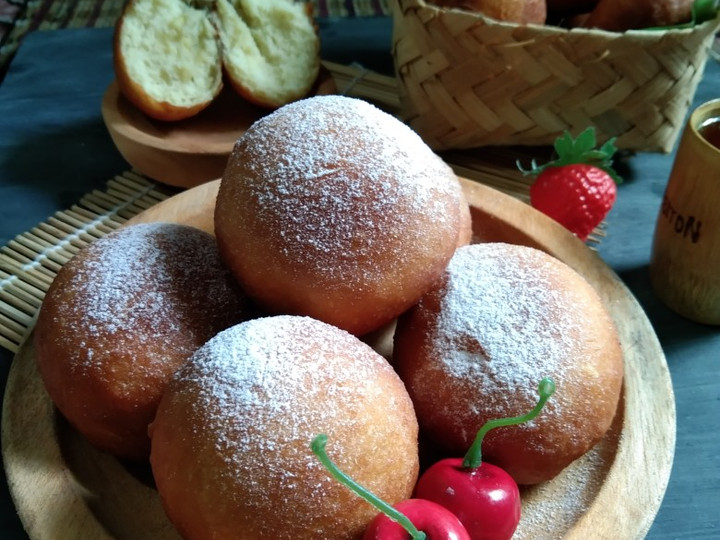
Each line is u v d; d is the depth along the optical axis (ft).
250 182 0.55
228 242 0.55
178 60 0.96
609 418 0.54
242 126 0.96
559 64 0.82
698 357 0.71
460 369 0.53
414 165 0.56
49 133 0.98
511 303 0.56
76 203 0.86
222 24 0.99
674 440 0.55
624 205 0.88
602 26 0.90
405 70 0.91
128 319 0.53
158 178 0.87
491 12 0.85
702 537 0.56
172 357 0.53
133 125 0.91
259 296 0.55
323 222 0.53
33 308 0.71
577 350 0.53
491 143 0.92
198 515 0.44
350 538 0.43
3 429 0.54
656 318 0.75
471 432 0.52
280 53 1.00
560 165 0.79
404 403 0.49
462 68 0.85
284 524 0.42
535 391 0.52
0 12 1.26
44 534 0.47
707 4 0.83
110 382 0.52
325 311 0.53
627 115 0.87
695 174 0.67
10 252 0.77
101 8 1.28
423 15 0.84
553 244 0.70
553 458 0.51
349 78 1.08
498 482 0.47
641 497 0.51
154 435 0.48
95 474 0.54
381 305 0.54
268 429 0.44
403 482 0.46
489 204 0.74
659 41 0.80
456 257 0.62
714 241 0.68
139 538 0.50
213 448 0.44
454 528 0.42
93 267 0.56
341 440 0.44
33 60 1.12
